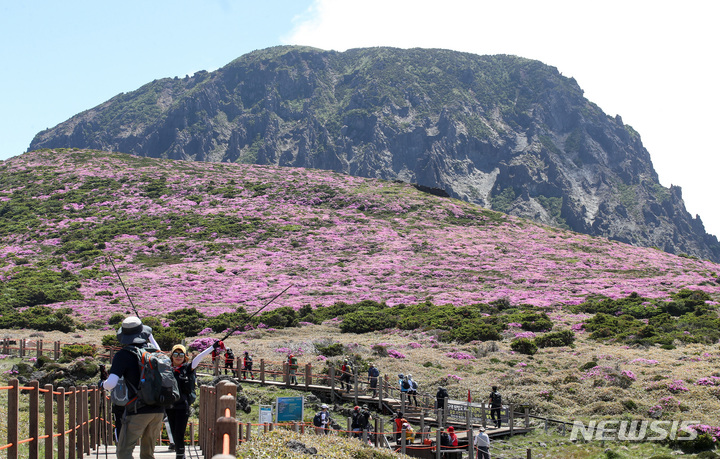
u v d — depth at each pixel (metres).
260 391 31.67
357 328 55.34
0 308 58.75
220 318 56.16
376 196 111.94
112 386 8.22
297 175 127.81
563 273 77.12
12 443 8.90
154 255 82.12
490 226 101.81
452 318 54.88
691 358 39.38
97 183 113.12
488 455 23.23
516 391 33.81
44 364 33.38
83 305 61.88
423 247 86.94
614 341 46.56
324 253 83.56
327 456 13.31
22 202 103.75
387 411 30.22
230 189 113.25
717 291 65.94
